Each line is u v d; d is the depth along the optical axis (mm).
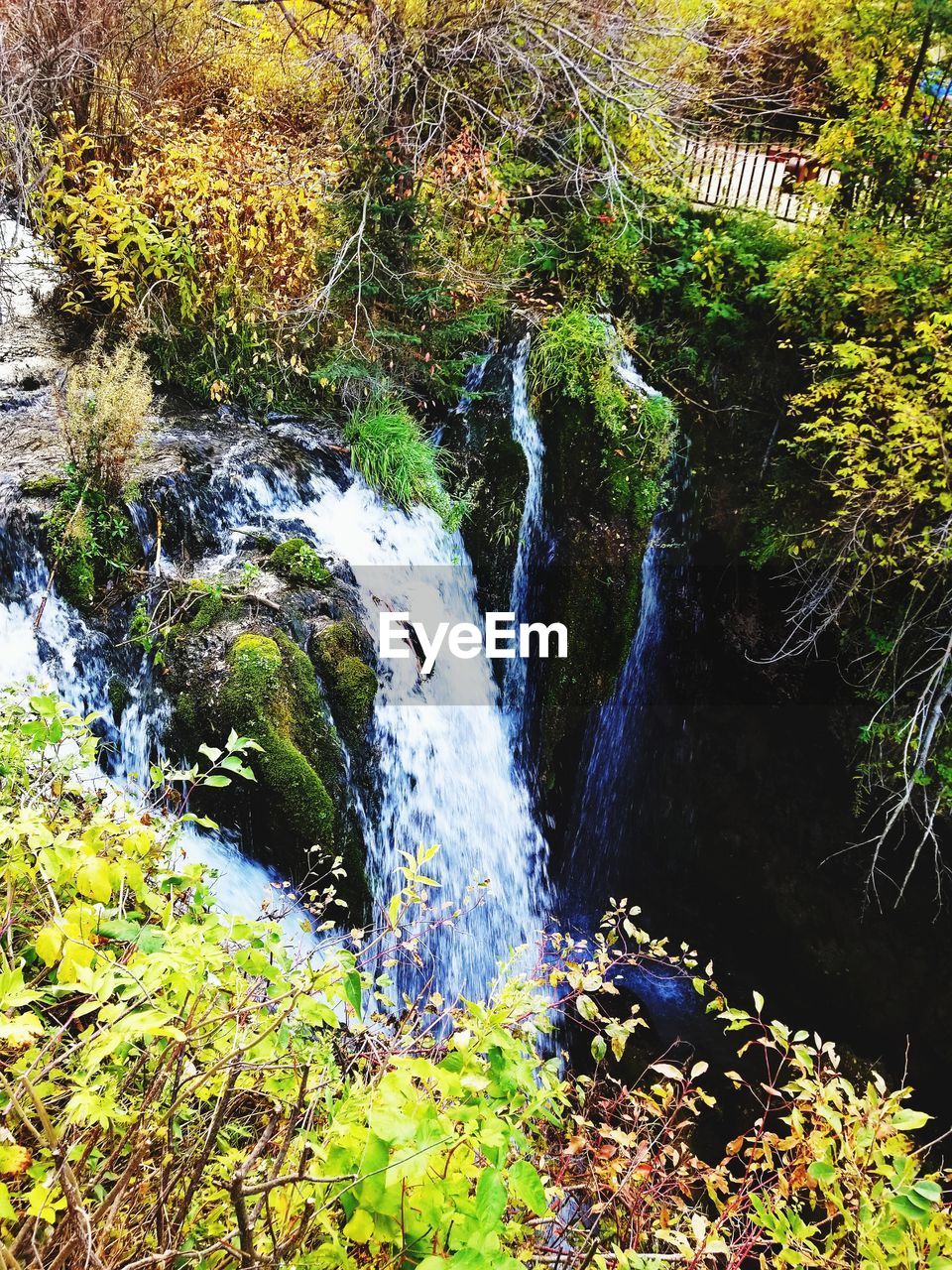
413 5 7262
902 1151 2025
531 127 7828
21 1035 1193
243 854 5289
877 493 7188
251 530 6277
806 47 8953
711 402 8539
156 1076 1529
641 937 2881
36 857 1815
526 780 8008
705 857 9117
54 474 5777
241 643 5430
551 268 8539
